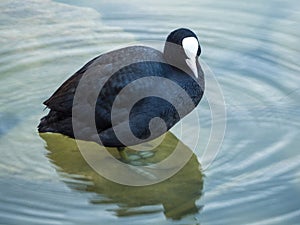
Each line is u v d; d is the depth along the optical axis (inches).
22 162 366.9
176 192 343.0
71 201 333.7
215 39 486.3
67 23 518.6
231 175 352.5
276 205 325.7
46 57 467.5
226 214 320.2
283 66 450.6
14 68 452.4
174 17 518.9
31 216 318.3
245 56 463.8
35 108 413.1
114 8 538.9
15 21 524.4
